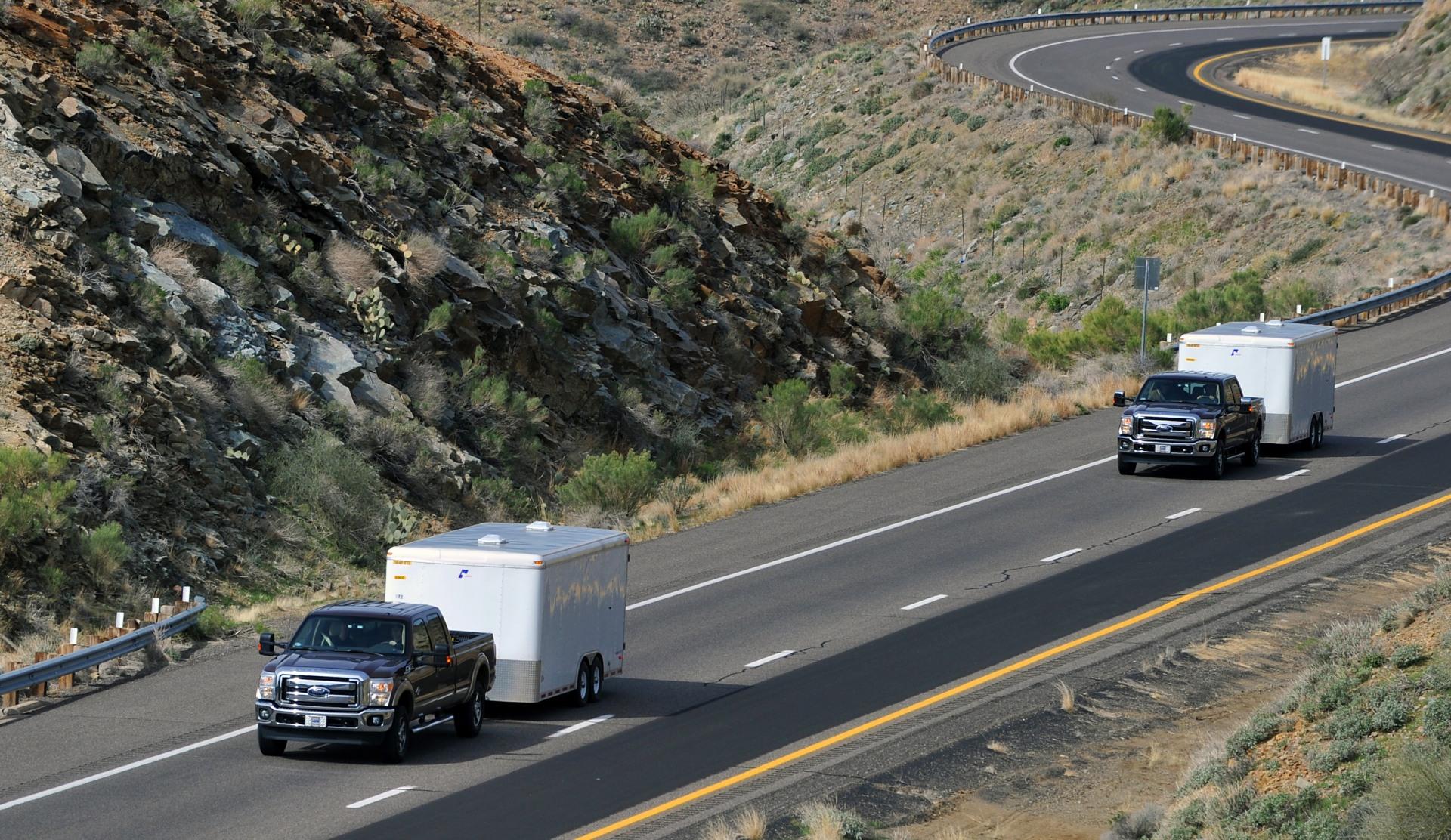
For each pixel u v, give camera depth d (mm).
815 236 116562
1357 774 30297
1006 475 74625
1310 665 39781
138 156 67750
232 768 36094
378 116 87250
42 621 47781
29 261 58906
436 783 34969
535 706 42188
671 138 117375
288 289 71000
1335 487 68375
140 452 56156
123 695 43219
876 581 55938
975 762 36688
